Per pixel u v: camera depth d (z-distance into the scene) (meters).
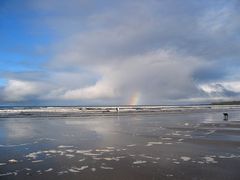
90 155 13.11
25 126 27.84
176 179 9.27
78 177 9.58
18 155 13.20
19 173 10.06
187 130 23.70
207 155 12.99
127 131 23.00
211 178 9.33
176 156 12.80
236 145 15.84
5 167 10.91
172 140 17.83
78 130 23.86
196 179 9.24
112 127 26.50
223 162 11.55
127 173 10.00
